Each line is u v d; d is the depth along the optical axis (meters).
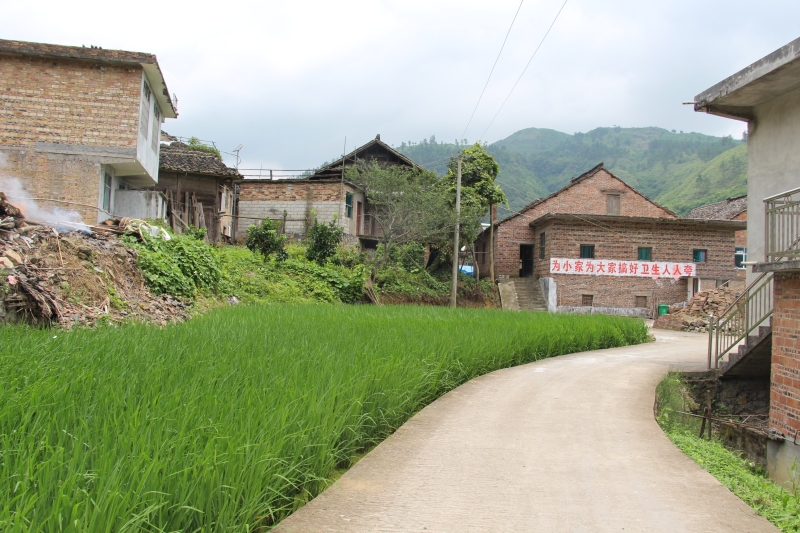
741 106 11.71
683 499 4.45
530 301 31.75
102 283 11.27
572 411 7.57
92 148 16.62
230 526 3.12
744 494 5.40
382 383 6.09
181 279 14.40
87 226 13.57
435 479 4.75
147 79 17.70
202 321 10.08
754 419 10.99
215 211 26.45
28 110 16.42
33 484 2.78
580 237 31.45
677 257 31.81
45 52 16.22
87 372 4.66
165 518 2.92
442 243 31.08
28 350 5.54
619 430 6.64
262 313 12.41
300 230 30.11
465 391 8.60
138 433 3.35
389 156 34.56
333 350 7.18
